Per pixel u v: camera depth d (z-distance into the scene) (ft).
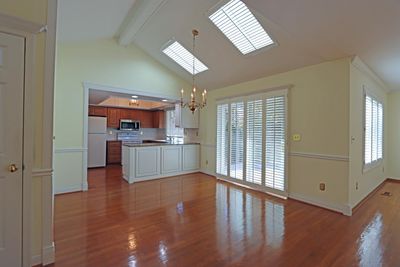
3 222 5.81
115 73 15.66
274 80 14.08
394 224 9.41
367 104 13.17
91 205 11.57
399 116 17.44
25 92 6.04
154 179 17.75
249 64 13.84
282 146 13.33
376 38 9.09
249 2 8.04
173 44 14.99
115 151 25.44
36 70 6.29
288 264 6.54
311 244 7.71
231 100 17.03
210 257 6.88
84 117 14.35
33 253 6.30
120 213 10.50
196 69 16.99
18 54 5.90
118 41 15.65
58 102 13.46
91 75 14.66
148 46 16.19
